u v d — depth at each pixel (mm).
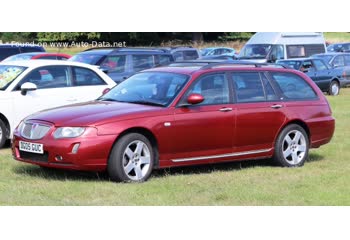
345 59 30703
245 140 10273
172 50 27828
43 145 8977
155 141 9359
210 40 70000
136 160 9164
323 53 31703
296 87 11117
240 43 63812
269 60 29969
